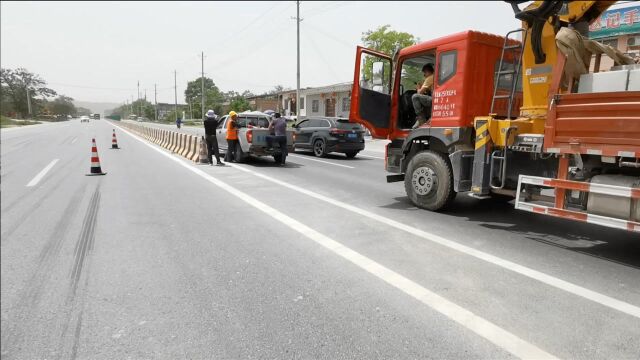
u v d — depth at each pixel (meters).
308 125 17.72
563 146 4.73
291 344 2.83
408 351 2.73
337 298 3.54
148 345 2.85
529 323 3.09
